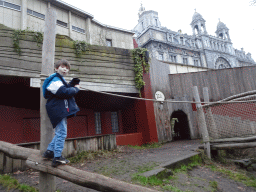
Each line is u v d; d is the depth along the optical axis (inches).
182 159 218.8
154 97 464.1
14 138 361.7
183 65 693.3
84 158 240.5
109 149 300.4
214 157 270.7
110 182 83.3
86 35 538.0
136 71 436.8
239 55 2188.7
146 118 429.1
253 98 254.5
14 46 286.5
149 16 1569.9
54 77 88.1
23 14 413.1
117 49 419.8
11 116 364.2
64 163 89.3
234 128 259.8
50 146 91.3
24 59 292.2
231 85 548.1
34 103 391.2
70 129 457.4
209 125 274.5
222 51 1779.0
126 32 655.1
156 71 504.4
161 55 1409.9
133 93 454.0
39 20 442.9
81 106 487.5
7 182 141.0
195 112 539.5
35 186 141.1
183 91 549.6
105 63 391.2
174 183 166.6
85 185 85.5
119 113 543.2
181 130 577.3
